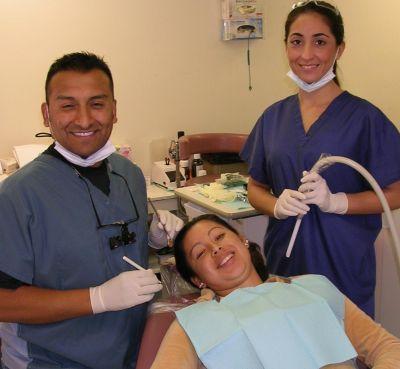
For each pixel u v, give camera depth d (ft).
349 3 10.93
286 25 5.52
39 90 10.50
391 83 10.34
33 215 3.97
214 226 4.90
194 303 4.74
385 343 4.11
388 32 10.20
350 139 5.39
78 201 4.19
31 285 3.96
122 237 4.34
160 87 11.73
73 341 4.12
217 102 12.49
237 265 4.70
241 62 12.52
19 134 10.53
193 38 11.85
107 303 3.82
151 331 4.46
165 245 5.42
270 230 6.06
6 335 4.28
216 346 4.00
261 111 13.08
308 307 4.20
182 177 10.43
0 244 3.82
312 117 5.61
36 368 4.16
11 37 10.09
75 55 4.08
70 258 4.05
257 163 6.22
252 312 4.17
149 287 3.91
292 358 3.96
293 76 5.56
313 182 4.94
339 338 4.07
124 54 11.17
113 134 11.44
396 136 5.36
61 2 10.35
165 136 12.04
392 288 6.40
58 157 4.25
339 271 5.50
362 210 5.12
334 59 5.43
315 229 5.53
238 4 11.81
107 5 10.77
